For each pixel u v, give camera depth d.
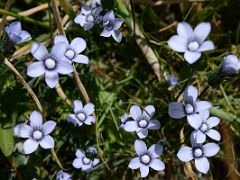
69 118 0.11
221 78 0.11
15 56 0.13
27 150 0.10
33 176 0.12
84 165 0.11
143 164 0.10
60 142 0.13
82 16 0.12
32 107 0.12
